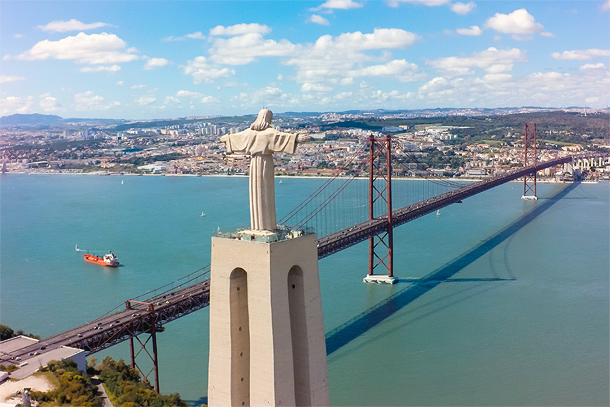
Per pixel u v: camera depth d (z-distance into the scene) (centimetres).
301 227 5366
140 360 11100
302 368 5206
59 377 7219
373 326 13038
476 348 11581
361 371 10606
